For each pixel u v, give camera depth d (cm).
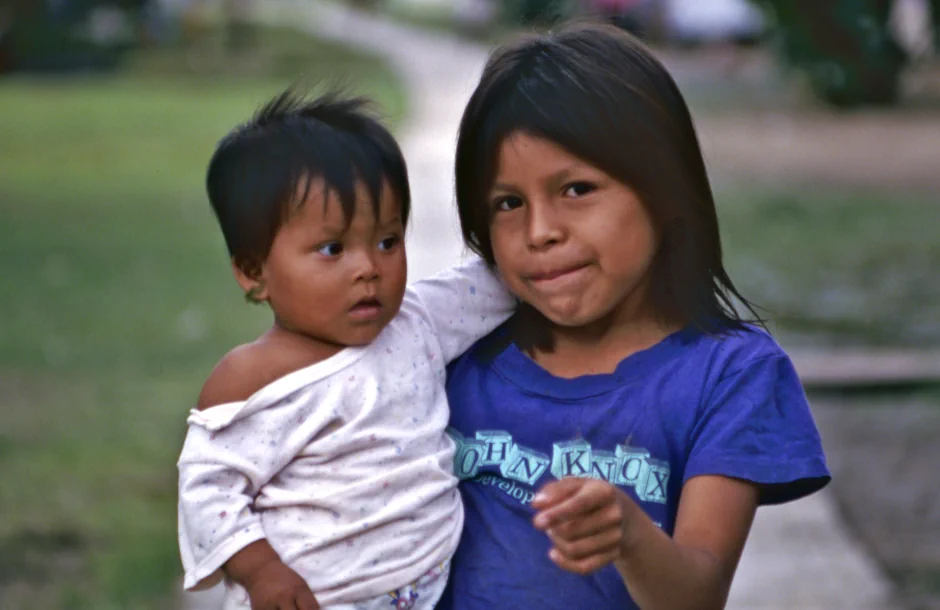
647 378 204
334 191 199
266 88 3097
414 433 204
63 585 476
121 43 3822
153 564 495
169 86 3155
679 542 190
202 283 1059
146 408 711
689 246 201
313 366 203
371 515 199
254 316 942
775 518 532
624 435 202
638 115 193
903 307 915
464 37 4628
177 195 1536
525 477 206
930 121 2031
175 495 580
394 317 211
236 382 201
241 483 198
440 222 1163
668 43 3092
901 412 697
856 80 2180
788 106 2225
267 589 193
